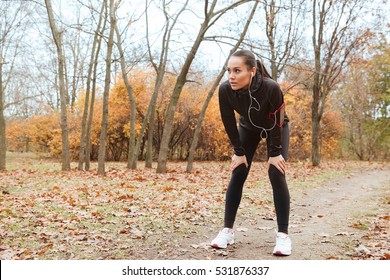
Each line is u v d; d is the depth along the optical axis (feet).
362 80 89.30
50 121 83.46
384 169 57.26
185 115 72.64
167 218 16.43
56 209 17.95
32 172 41.27
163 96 69.62
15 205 18.92
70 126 73.67
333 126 84.89
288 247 11.16
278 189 11.29
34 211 17.40
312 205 22.49
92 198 21.40
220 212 18.31
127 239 12.96
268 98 10.48
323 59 57.26
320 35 55.72
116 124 71.77
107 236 13.30
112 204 19.49
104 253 11.48
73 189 25.44
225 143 73.56
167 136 40.93
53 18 41.91
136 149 49.29
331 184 34.50
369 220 17.02
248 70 10.40
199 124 42.98
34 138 84.12
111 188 26.07
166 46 50.11
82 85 74.54
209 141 74.13
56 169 48.01
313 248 12.03
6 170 44.39
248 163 12.03
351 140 92.53
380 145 92.58
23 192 24.07
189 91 72.38
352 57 59.47
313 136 58.23
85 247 11.97
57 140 74.84
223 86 11.05
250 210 19.43
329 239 13.26
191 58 39.58
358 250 11.69
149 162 52.19
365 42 56.29
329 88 58.95
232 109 11.35
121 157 78.95
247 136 11.88
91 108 46.65
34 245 12.16
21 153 100.22
